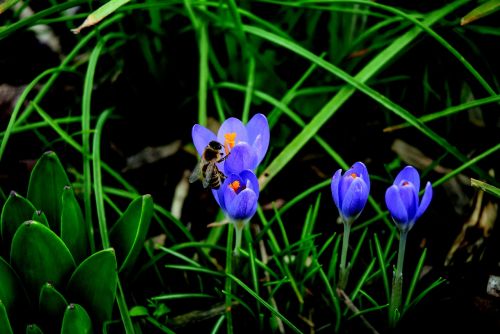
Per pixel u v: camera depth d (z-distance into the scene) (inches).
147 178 31.1
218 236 29.5
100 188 28.0
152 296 28.7
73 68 30.9
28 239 26.0
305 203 30.4
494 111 30.6
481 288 28.1
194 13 31.2
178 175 31.0
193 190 30.7
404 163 30.7
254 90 30.5
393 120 31.4
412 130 31.2
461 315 27.8
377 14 30.7
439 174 30.4
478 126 30.7
